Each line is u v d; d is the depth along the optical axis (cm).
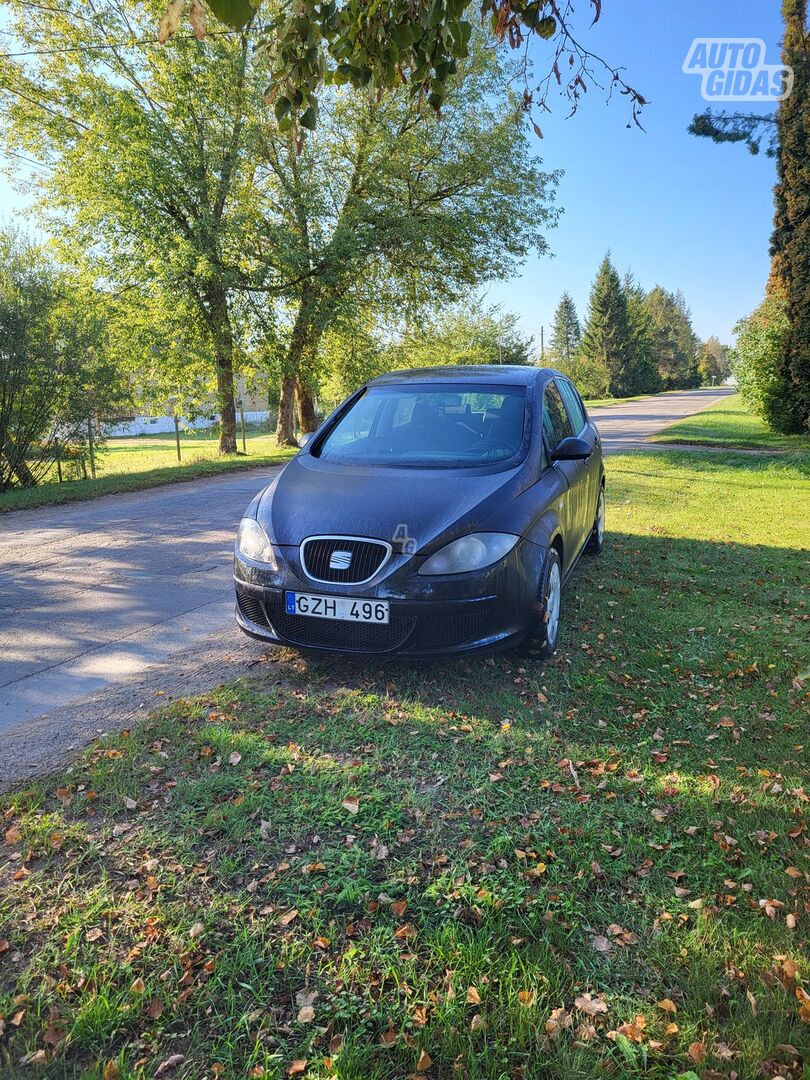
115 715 380
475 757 334
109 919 234
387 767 325
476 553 376
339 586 379
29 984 209
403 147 2158
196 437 5222
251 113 1895
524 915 236
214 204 2002
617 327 9131
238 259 1989
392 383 553
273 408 3766
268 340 2100
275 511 421
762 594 591
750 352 2205
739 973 212
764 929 229
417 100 311
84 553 780
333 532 385
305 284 2127
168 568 709
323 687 408
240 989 208
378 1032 194
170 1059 186
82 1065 185
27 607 579
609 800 301
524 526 404
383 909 239
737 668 436
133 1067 184
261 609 411
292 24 256
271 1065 184
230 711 378
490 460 450
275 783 311
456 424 491
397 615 371
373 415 518
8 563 735
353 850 266
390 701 389
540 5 281
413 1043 189
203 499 1186
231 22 194
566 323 12000
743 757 337
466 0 267
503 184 2320
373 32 281
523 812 293
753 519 915
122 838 274
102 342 1511
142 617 551
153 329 1908
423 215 2272
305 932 229
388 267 2355
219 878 253
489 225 2364
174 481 1445
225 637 502
